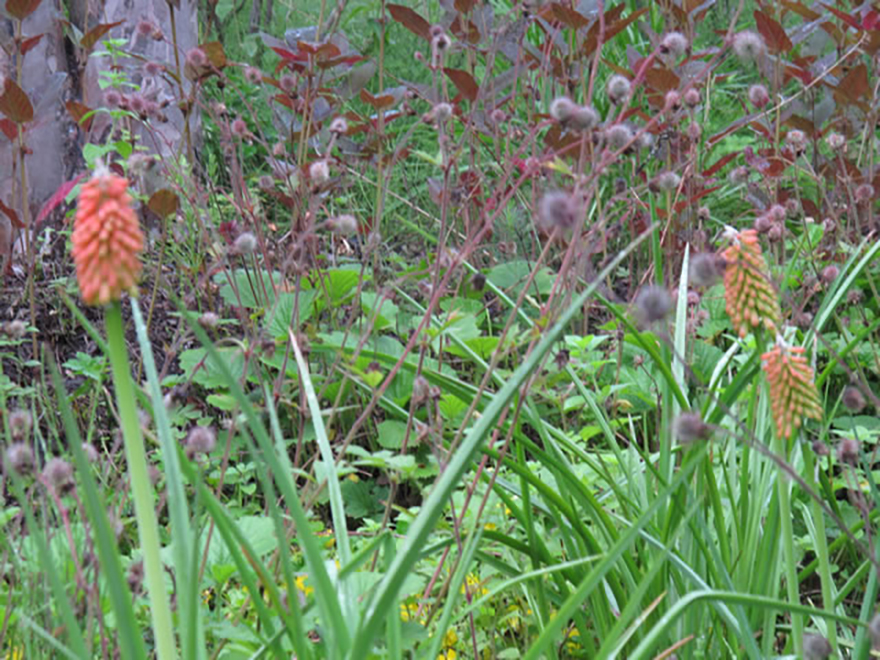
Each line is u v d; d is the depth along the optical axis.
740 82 6.32
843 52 4.57
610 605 2.26
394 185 5.39
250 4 7.45
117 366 1.18
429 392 2.12
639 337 2.01
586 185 2.17
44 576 1.82
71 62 4.90
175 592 1.93
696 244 3.83
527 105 4.51
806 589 2.79
